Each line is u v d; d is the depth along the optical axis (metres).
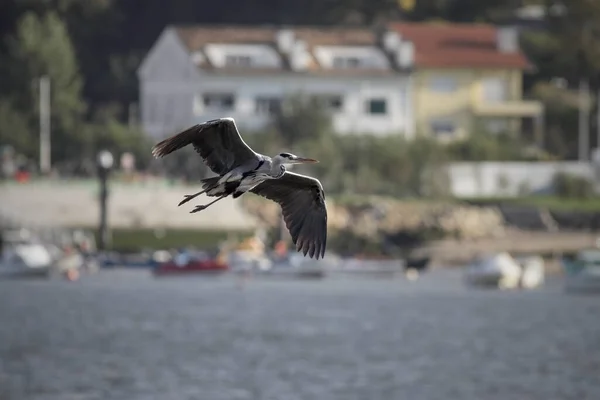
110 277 70.81
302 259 70.62
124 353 47.97
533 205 84.06
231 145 19.84
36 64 93.69
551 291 68.75
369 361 46.28
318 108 88.50
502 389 41.56
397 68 94.62
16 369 44.72
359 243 76.19
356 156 86.12
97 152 89.94
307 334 52.34
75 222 73.69
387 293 66.06
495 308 61.06
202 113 92.56
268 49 94.19
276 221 76.12
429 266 75.75
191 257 70.12
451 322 56.25
